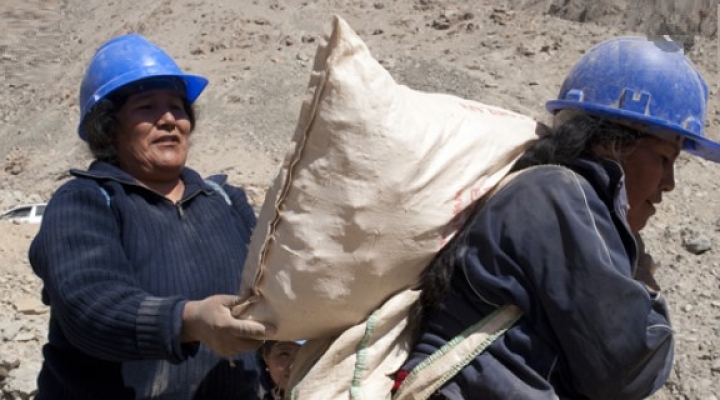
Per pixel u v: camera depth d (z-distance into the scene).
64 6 22.28
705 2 13.91
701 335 6.29
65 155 16.52
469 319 2.22
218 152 13.99
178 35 18.53
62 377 2.80
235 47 17.66
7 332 6.46
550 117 2.53
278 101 15.37
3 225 9.34
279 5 19.09
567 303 2.10
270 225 2.20
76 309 2.53
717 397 5.68
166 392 2.85
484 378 2.16
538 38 15.66
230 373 2.95
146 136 2.90
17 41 20.86
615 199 2.20
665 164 2.35
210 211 3.03
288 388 2.40
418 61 15.23
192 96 3.09
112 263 2.66
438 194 2.16
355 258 2.16
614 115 2.26
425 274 2.26
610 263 2.10
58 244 2.66
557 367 2.18
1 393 5.94
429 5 18.05
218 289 2.91
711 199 9.46
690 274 7.21
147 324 2.45
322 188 2.13
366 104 2.08
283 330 2.30
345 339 2.26
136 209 2.84
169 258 2.85
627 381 2.13
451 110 2.28
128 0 21.70
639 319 2.08
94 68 2.96
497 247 2.17
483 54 15.42
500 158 2.26
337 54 2.07
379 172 2.10
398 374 2.29
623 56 2.28
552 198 2.15
